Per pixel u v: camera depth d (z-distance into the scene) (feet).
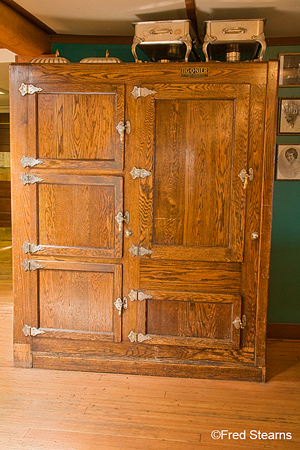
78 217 9.90
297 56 11.74
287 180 12.01
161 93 9.41
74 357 10.12
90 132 9.68
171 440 7.50
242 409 8.53
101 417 8.16
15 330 10.24
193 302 9.73
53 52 12.21
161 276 9.81
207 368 9.80
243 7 9.64
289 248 12.24
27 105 9.75
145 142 9.53
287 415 8.36
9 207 29.66
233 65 9.21
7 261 21.95
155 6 9.68
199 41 11.69
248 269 9.59
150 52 10.35
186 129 9.47
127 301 9.92
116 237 9.78
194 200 9.61
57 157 9.82
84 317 10.09
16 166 9.94
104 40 12.07
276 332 12.48
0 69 16.20
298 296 12.35
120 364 10.00
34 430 7.72
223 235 9.61
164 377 9.89
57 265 10.00
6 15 9.58
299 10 9.78
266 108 9.19
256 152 9.35
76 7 9.86
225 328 9.74
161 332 9.93
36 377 9.76
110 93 9.54
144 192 9.64
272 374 10.10
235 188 9.42
